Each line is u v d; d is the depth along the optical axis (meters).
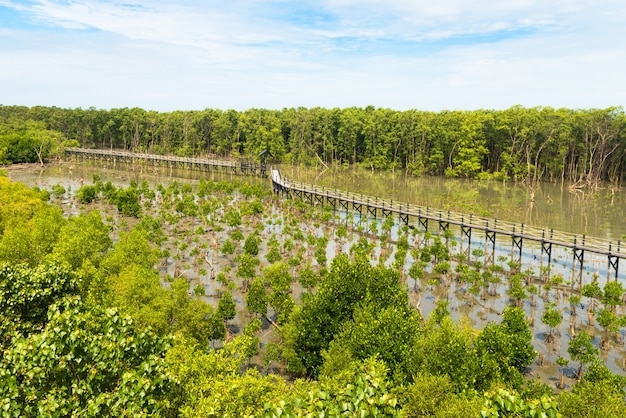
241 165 120.38
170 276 45.47
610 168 110.12
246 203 74.94
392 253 57.06
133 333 16.70
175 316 30.00
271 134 137.25
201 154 156.25
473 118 119.56
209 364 20.73
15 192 61.19
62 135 164.75
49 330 14.70
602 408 20.00
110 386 15.08
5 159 132.12
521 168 110.00
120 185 104.75
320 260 48.16
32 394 13.32
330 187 102.25
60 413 13.06
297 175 123.69
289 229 59.19
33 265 36.38
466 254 55.56
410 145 127.12
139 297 29.80
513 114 115.19
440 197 87.94
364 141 137.50
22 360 13.92
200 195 84.25
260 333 36.91
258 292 37.12
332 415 11.55
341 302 28.33
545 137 109.31
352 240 62.84
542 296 43.38
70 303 18.94
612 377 25.19
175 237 62.16
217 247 57.12
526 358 28.48
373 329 24.36
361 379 12.30
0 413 12.85
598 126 100.69
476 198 89.50
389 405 12.07
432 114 128.75
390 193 94.75
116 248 40.88
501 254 55.84
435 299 42.91
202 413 15.78
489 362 23.19
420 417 18.67
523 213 75.25
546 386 24.45
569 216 73.31
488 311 40.34
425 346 23.92
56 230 45.00
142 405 13.86
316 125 141.00
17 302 20.61
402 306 28.55
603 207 80.81
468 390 20.58
